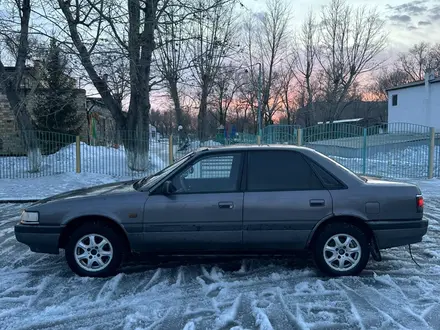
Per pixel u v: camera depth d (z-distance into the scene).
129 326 3.43
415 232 4.48
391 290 4.16
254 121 49.00
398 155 16.12
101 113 28.56
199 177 4.59
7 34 14.56
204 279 4.50
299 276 4.57
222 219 4.41
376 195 4.46
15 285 4.40
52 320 3.55
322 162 4.58
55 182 13.52
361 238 4.45
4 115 21.36
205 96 33.59
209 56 17.64
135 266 4.97
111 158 15.99
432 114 30.08
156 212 4.41
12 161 16.44
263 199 4.42
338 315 3.61
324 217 4.42
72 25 12.51
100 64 12.55
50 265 5.09
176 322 3.50
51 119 20.14
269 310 3.71
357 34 40.75
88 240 4.54
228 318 3.52
